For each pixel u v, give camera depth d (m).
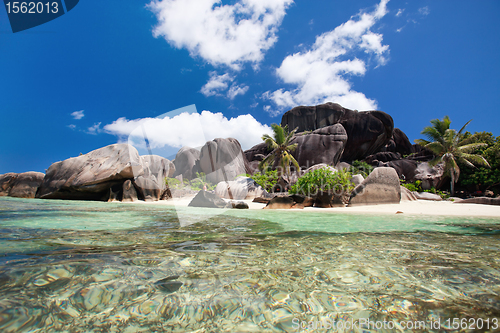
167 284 1.09
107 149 13.79
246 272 1.28
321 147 28.98
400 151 34.56
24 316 0.76
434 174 24.52
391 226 3.41
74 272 1.18
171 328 0.75
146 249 1.72
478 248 1.90
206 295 0.99
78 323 0.75
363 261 1.51
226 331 0.74
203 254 1.62
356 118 31.72
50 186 13.29
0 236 2.12
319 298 0.99
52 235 2.22
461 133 24.08
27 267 1.22
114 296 0.95
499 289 1.08
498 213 6.29
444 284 1.14
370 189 9.01
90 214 4.54
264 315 0.85
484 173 22.23
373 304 0.94
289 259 1.54
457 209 7.43
